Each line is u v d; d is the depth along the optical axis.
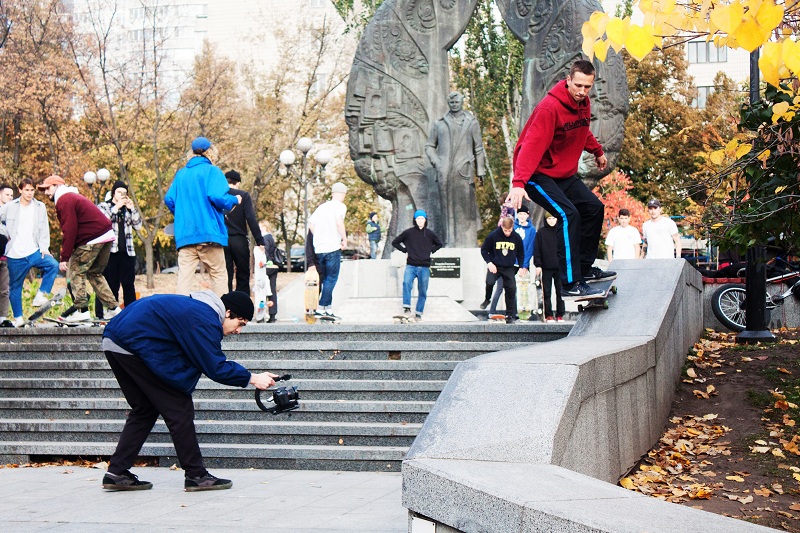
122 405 9.31
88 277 12.25
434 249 14.92
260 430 8.47
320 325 10.72
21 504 6.32
